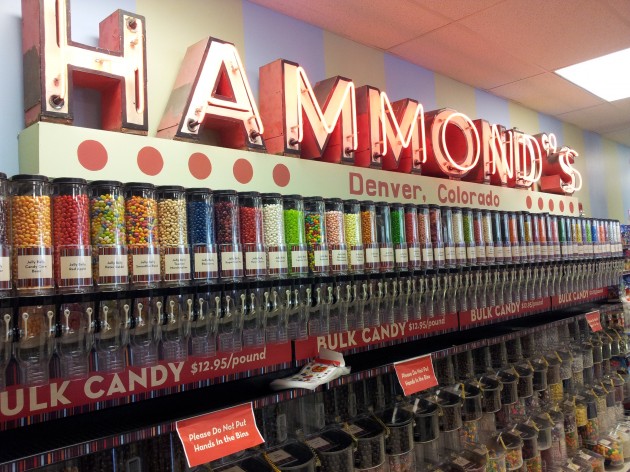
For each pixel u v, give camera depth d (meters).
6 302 1.30
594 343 4.08
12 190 1.40
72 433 1.55
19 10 1.83
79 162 1.72
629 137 5.89
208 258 1.72
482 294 2.81
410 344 2.84
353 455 2.01
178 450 1.73
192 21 2.29
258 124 2.20
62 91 1.71
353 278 2.13
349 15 2.74
